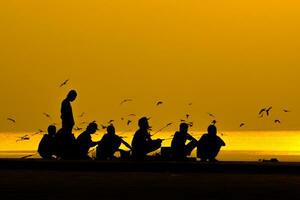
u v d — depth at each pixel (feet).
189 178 132.67
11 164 149.48
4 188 118.93
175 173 141.18
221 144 153.17
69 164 147.23
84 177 134.41
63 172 142.92
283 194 112.16
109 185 122.52
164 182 126.72
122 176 136.05
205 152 152.66
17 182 126.82
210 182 126.82
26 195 111.24
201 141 152.97
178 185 122.62
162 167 144.25
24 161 148.97
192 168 143.54
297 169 141.18
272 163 145.07
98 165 145.79
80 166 146.72
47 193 113.19
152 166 144.77
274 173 140.77
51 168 147.64
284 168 141.38
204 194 112.27
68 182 126.93
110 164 145.59
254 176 135.64
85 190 116.88
